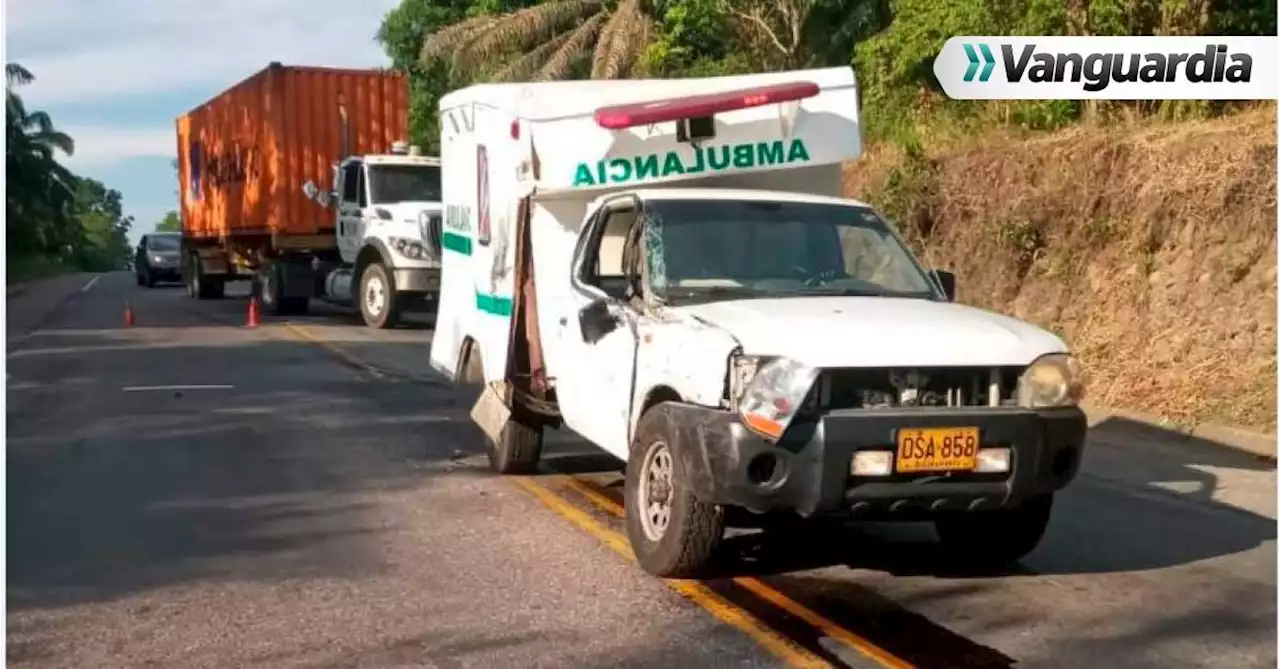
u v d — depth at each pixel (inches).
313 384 570.6
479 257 372.8
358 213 891.4
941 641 228.7
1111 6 598.2
